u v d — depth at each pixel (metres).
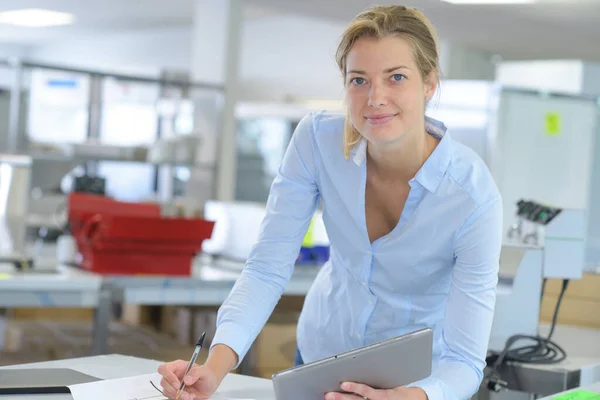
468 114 6.63
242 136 9.01
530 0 7.12
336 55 1.95
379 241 2.07
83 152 5.89
